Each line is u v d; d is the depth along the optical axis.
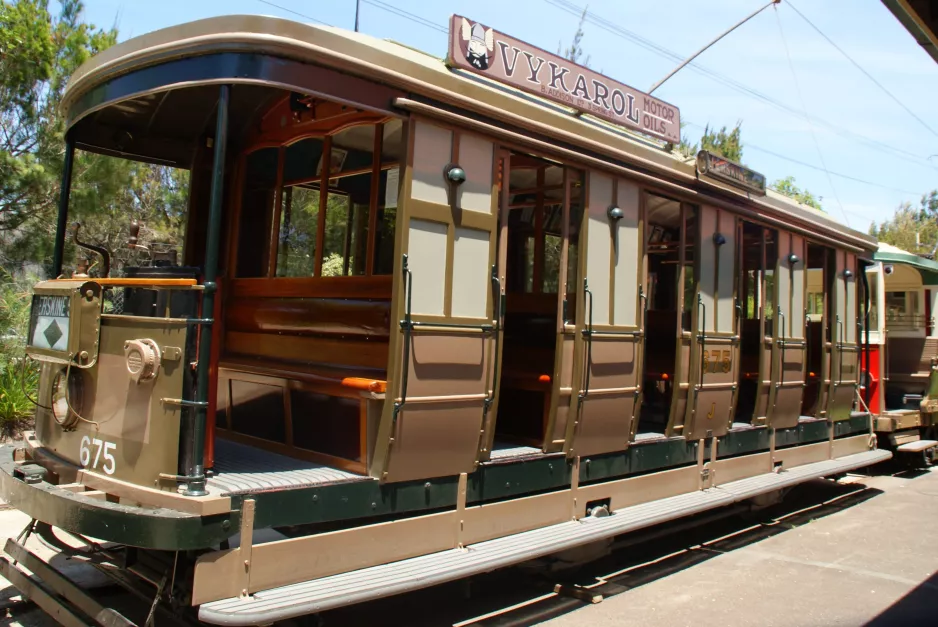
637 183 6.04
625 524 5.51
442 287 4.50
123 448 3.97
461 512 4.70
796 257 8.34
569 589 5.60
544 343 6.11
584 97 5.62
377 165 4.69
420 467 4.44
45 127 9.69
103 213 10.44
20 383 8.94
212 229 3.75
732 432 7.38
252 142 5.77
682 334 6.59
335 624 4.78
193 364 3.74
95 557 4.82
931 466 12.55
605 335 5.68
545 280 6.38
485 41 4.85
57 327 4.38
